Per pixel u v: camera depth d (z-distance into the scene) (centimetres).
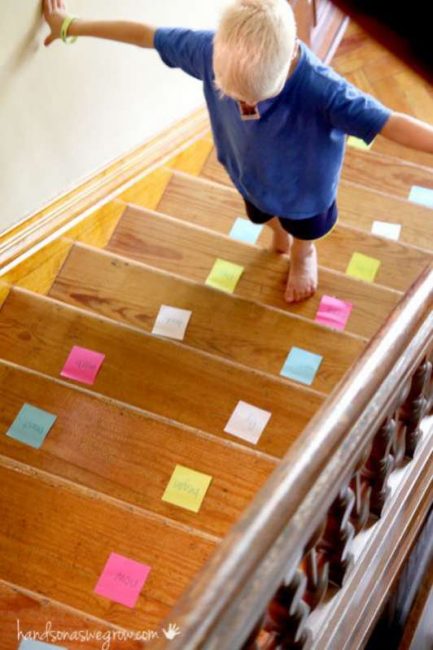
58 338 223
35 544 181
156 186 275
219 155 206
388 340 118
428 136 168
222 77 158
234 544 88
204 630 81
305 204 200
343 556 146
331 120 174
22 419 204
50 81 216
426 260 256
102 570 178
